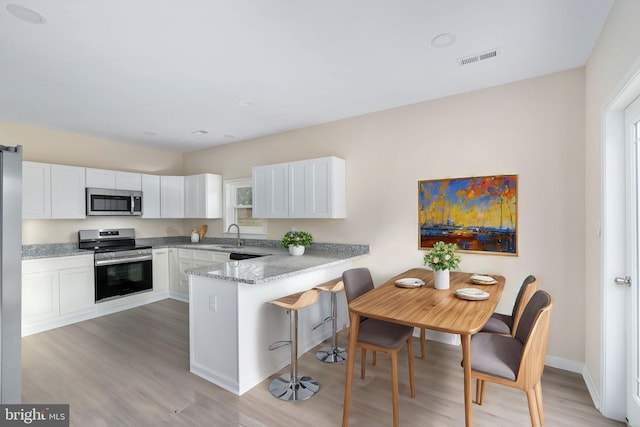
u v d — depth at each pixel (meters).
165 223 5.68
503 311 2.98
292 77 2.79
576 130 2.67
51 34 2.08
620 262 2.04
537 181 2.83
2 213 1.58
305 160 3.94
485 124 3.06
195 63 2.51
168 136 4.72
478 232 3.10
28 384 2.53
